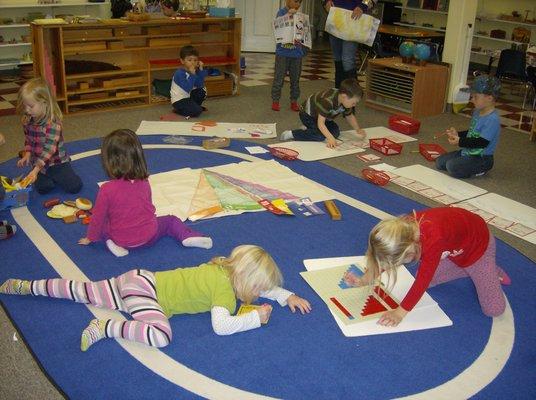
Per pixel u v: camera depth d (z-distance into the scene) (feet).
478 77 12.31
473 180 12.50
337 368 6.42
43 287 7.37
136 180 8.45
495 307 7.47
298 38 16.94
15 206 10.11
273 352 6.63
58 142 10.69
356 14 16.97
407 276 8.23
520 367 6.62
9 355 6.47
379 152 14.03
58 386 5.97
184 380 6.13
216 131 15.11
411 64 18.03
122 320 6.98
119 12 23.03
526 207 11.12
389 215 10.41
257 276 6.62
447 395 6.11
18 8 22.04
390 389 6.15
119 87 17.35
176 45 18.45
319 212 10.30
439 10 29.86
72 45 16.37
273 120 16.66
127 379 6.12
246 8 29.43
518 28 26.66
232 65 20.11
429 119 17.65
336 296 7.70
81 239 8.92
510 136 16.38
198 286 6.83
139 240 8.60
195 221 9.70
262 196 10.79
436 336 7.07
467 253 7.27
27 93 10.09
